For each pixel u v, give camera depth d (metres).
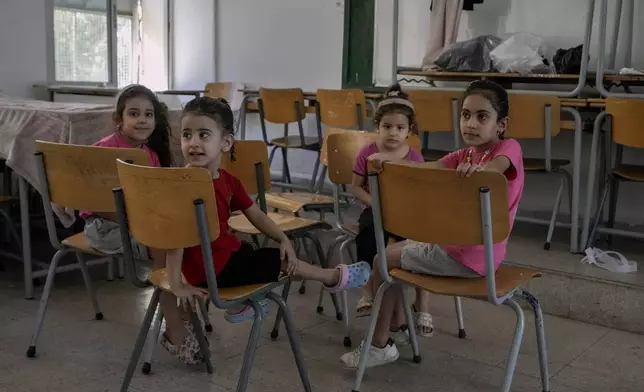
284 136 5.45
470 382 2.29
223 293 1.84
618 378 2.37
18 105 3.30
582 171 4.17
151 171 1.68
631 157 3.99
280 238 2.05
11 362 2.33
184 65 6.87
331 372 2.33
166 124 2.69
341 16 5.57
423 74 4.37
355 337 2.68
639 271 3.06
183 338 2.27
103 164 2.08
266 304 1.94
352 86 5.40
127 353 2.45
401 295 2.44
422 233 1.82
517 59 4.02
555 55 4.03
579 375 2.38
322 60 5.75
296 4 5.88
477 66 4.27
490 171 1.66
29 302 2.97
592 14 3.38
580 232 3.81
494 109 2.08
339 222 2.78
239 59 6.39
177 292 1.82
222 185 1.99
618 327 2.89
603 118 3.34
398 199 1.83
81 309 2.90
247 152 2.57
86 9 6.32
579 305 2.98
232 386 2.21
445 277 1.99
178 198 1.68
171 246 1.75
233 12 6.37
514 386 2.26
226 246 1.95
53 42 5.82
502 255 2.03
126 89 2.58
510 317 2.97
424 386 2.25
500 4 4.58
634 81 3.74
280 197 3.13
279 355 2.47
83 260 2.73
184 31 6.81
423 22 5.06
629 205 4.02
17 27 5.52
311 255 3.61
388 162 1.83
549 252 3.41
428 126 3.74
